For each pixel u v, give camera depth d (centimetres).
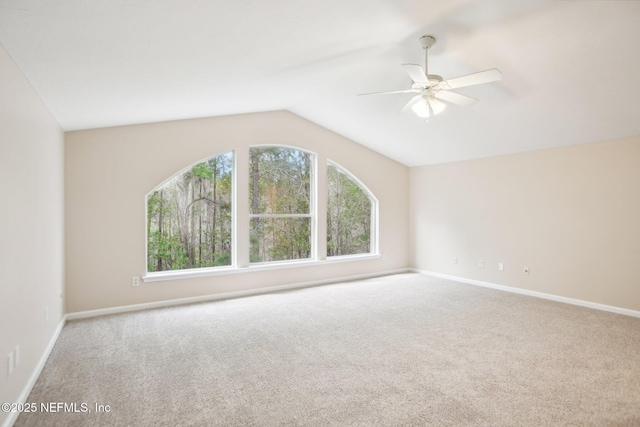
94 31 190
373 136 566
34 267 250
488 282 538
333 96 443
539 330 346
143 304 421
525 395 226
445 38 279
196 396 225
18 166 218
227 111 459
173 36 217
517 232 501
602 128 386
